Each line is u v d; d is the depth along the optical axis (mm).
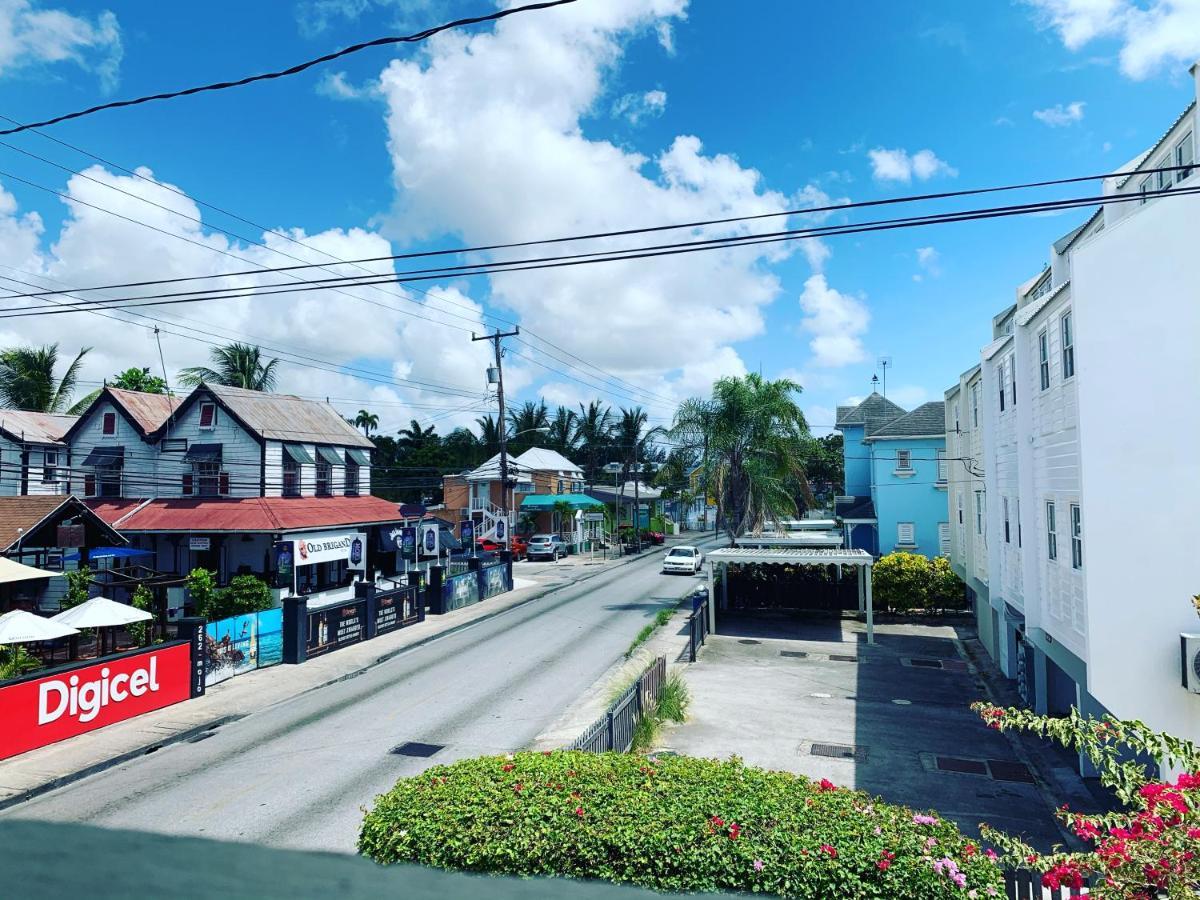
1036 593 14508
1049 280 17922
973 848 6699
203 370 47969
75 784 12547
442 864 7090
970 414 22797
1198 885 4965
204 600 24188
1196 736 8750
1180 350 9070
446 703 17609
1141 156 14703
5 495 30609
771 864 6582
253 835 10164
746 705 17656
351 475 35938
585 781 7918
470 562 33500
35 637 16969
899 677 20672
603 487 75938
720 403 33281
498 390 37625
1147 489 9227
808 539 32281
